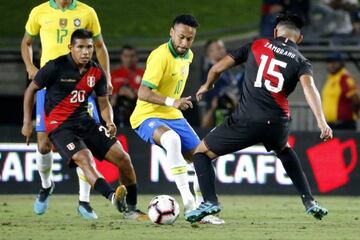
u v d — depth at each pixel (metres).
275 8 66.25
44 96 36.53
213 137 31.92
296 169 32.97
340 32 70.75
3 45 72.62
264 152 52.19
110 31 78.75
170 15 82.56
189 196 33.66
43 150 37.53
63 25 37.03
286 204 46.56
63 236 29.62
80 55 33.12
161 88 34.97
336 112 58.84
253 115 31.39
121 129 51.66
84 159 32.88
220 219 35.38
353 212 41.78
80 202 37.00
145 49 67.12
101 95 34.25
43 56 37.28
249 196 51.88
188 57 35.25
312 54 67.00
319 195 53.06
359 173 53.06
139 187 51.66
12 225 33.56
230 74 56.50
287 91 31.59
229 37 79.00
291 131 52.94
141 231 31.12
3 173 51.00
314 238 29.53
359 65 67.31
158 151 51.72
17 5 78.31
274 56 31.56
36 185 51.16
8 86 66.69
